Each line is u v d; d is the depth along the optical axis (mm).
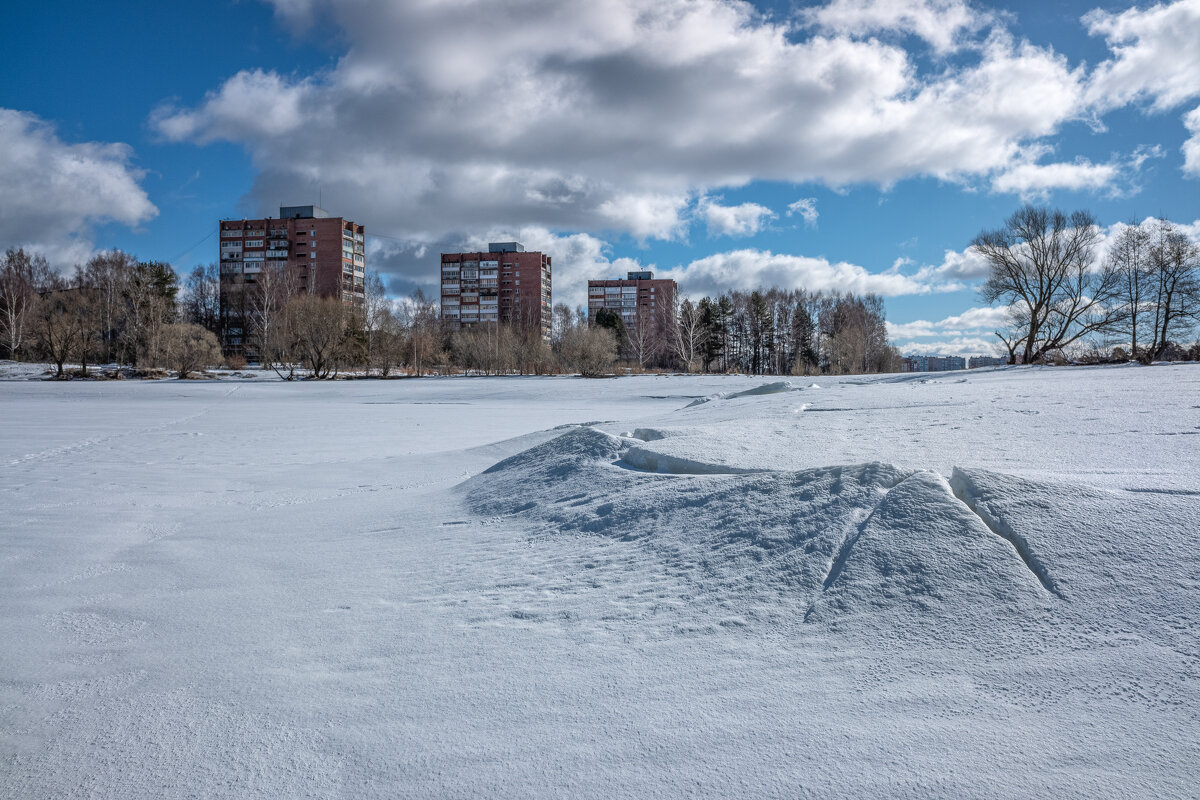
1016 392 10945
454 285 102938
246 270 81938
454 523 5367
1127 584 2684
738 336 78125
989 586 2826
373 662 2816
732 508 4109
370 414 21812
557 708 2355
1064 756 1902
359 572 4184
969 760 1911
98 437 14641
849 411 9359
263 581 4055
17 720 2398
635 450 5762
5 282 60219
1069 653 2393
